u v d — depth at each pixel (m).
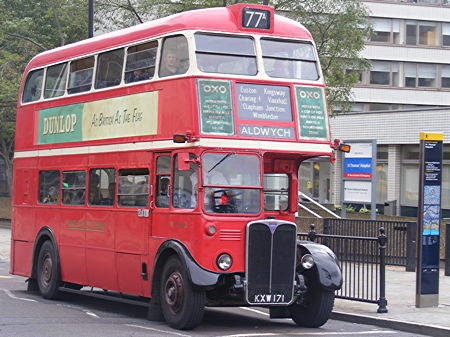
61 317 13.95
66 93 16.73
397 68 63.75
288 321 14.42
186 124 12.66
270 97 13.05
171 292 12.79
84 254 15.70
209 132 12.53
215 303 12.85
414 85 63.97
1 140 50.56
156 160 13.57
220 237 12.41
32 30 43.56
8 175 51.09
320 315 13.18
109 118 15.04
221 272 12.37
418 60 63.88
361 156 23.23
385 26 63.53
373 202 22.88
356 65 32.59
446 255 20.36
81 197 15.92
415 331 13.10
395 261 21.83
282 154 13.14
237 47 13.04
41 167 17.55
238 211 12.59
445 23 64.31
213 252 12.36
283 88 13.20
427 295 15.10
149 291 13.57
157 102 13.55
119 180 14.63
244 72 12.99
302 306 13.48
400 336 12.66
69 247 16.28
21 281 20.88
